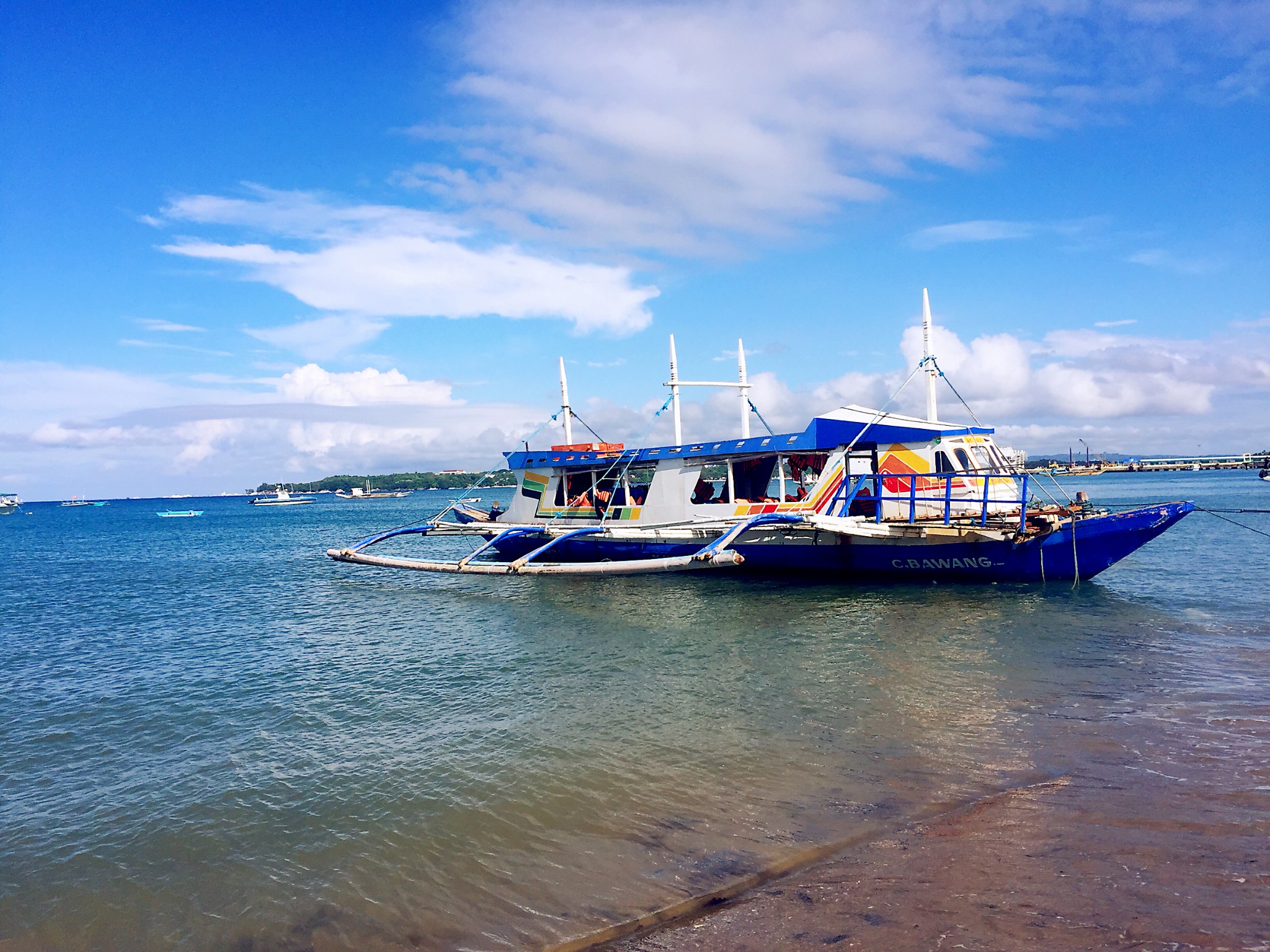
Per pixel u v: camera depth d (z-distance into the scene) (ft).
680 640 55.83
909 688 41.73
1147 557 93.50
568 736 36.91
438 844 27.04
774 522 71.61
